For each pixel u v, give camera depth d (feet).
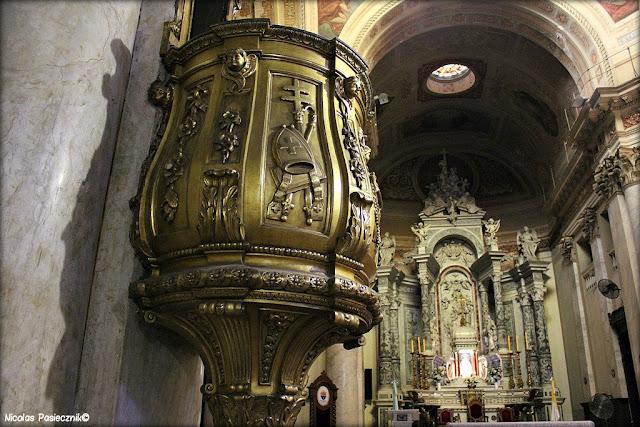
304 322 6.58
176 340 8.09
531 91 45.16
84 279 6.16
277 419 6.58
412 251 52.95
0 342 4.94
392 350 46.09
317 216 6.55
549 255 50.98
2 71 5.69
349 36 32.76
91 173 6.38
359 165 7.24
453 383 44.88
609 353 36.96
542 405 42.57
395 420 23.58
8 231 5.22
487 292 50.98
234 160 6.56
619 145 32.19
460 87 48.96
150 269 7.04
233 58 7.14
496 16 38.22
